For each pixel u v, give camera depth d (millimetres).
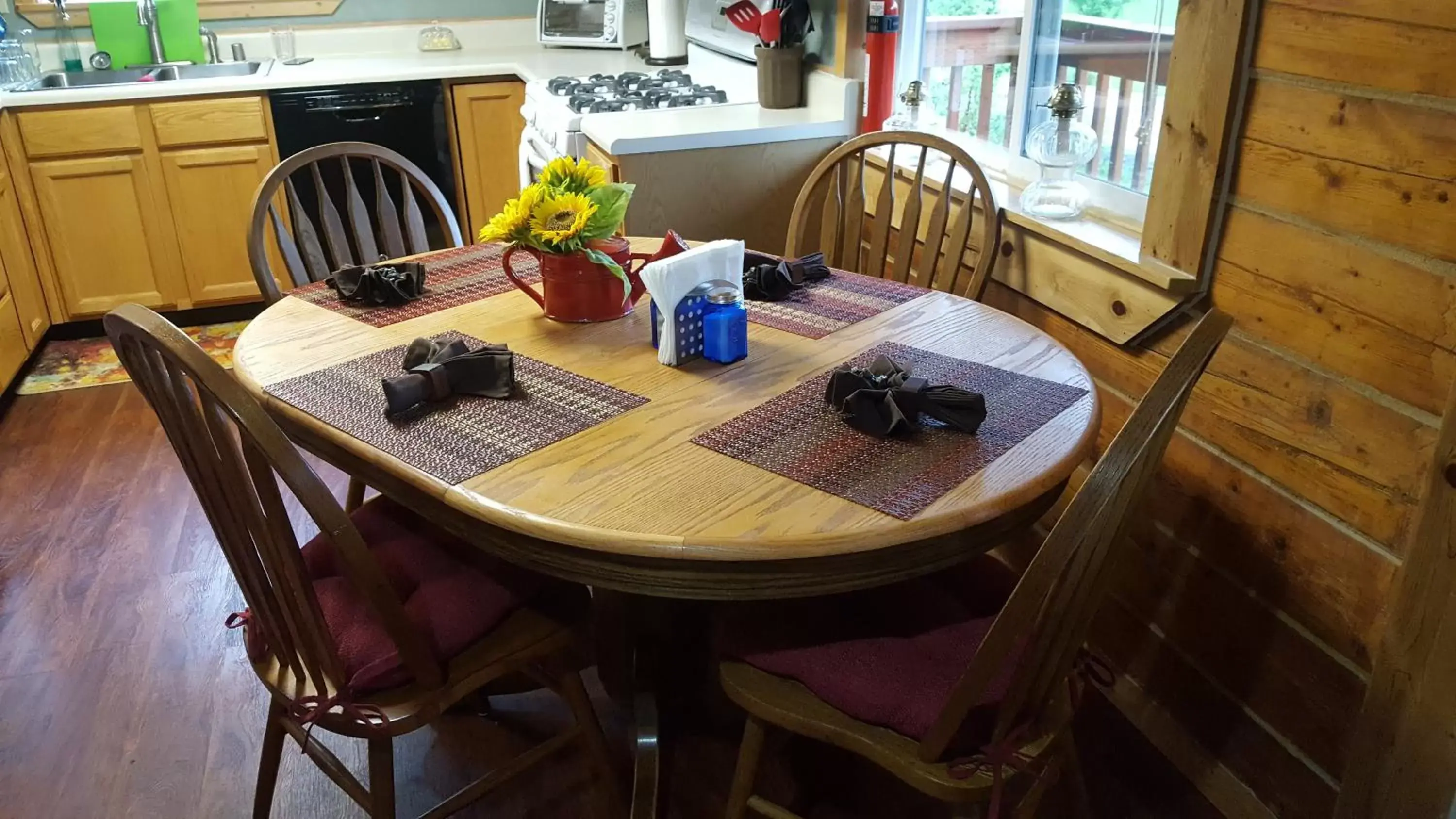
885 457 1203
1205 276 1546
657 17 3580
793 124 2512
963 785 1146
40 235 3451
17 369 3205
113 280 3604
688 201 2492
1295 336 1410
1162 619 1748
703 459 1202
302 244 2080
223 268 3689
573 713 1587
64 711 1864
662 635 1667
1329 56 1291
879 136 2066
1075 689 1308
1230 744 1621
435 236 3889
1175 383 964
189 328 3746
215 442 1087
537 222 1557
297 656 1274
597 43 4070
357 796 1323
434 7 4176
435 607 1345
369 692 1254
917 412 1254
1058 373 1433
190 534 2434
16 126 3299
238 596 2199
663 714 1673
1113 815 1639
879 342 1553
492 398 1362
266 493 1087
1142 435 953
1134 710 1829
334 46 4113
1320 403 1382
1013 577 1418
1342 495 1367
